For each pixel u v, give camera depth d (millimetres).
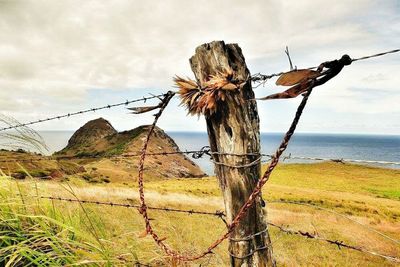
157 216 6074
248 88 2357
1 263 2621
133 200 22172
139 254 2928
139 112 2258
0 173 3383
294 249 10000
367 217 28109
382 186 76375
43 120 4094
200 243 5270
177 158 90500
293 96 1210
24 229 2961
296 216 20469
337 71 1200
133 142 83250
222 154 2379
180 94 2330
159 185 56656
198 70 2463
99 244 2717
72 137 118688
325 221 18656
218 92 2262
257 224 2350
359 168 105062
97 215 3525
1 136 3598
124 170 66500
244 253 2338
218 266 4270
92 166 61250
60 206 3461
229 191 2393
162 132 96125
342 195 58625
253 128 2367
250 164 2332
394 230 22344
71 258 2523
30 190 3420
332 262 9398
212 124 2432
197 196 34656
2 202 3057
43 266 2453
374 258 10688
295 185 76312
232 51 2391
